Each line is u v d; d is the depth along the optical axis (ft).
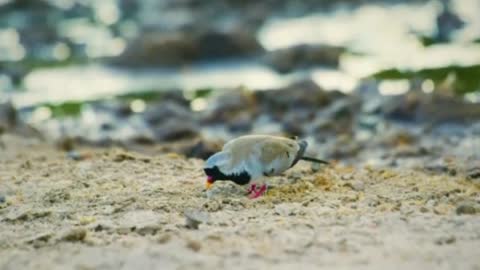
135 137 62.08
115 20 117.70
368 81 75.15
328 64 88.79
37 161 46.09
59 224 33.81
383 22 107.65
